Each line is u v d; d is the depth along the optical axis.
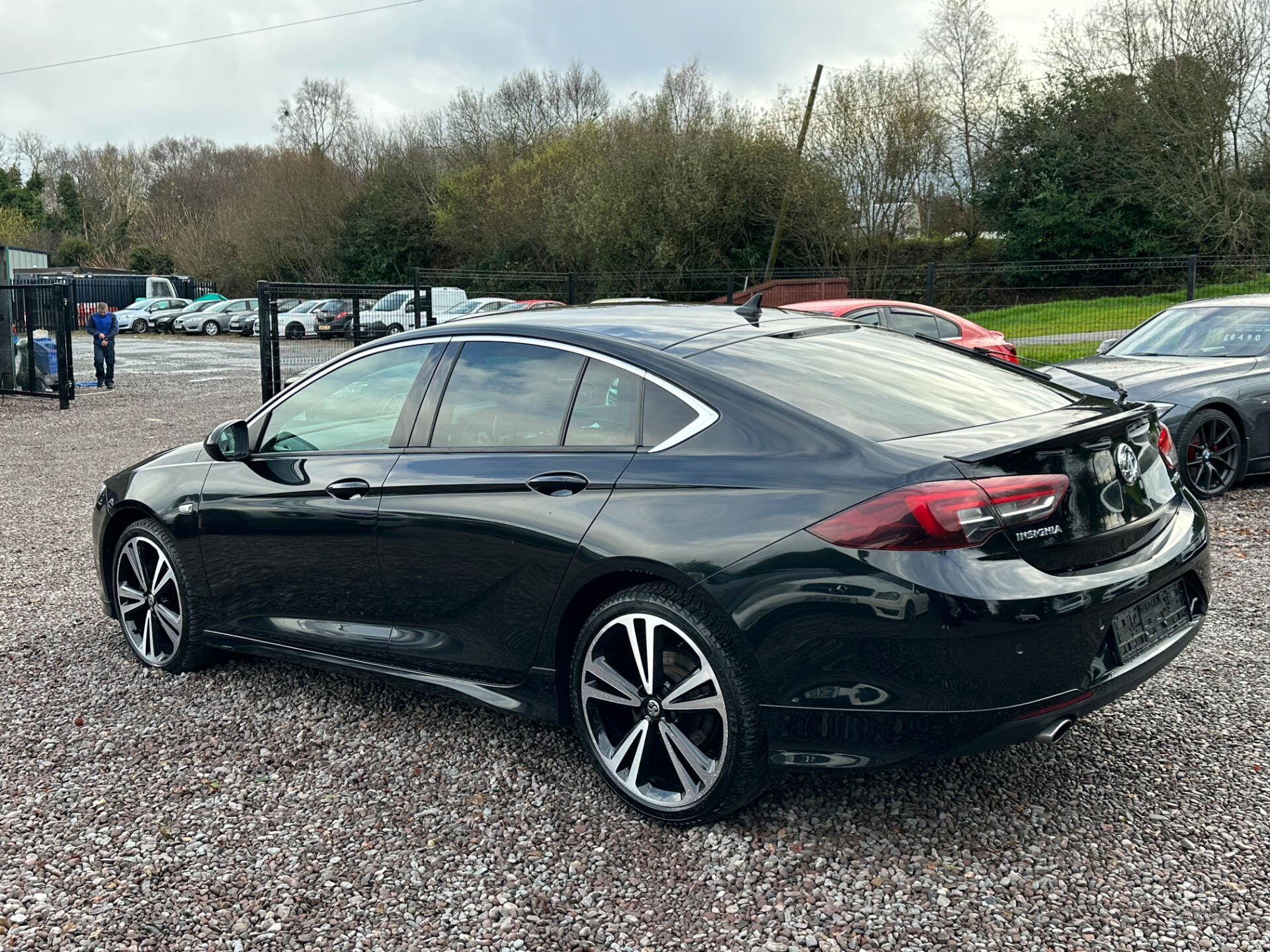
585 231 35.03
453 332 3.65
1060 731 2.70
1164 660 2.91
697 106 37.25
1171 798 3.07
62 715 3.95
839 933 2.47
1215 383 7.24
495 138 51.25
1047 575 2.61
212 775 3.42
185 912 2.63
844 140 33.06
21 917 2.61
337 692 4.12
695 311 3.72
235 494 4.00
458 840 2.96
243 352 32.00
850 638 2.60
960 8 36.12
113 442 12.32
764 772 2.84
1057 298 16.19
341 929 2.55
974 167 37.28
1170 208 29.34
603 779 3.20
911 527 2.53
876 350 3.48
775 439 2.83
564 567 3.04
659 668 2.94
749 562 2.70
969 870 2.71
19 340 17.59
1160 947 2.38
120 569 4.54
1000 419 2.98
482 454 3.34
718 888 2.67
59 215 85.25
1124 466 2.90
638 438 3.05
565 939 2.49
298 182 52.78
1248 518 6.74
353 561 3.63
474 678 3.42
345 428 3.80
